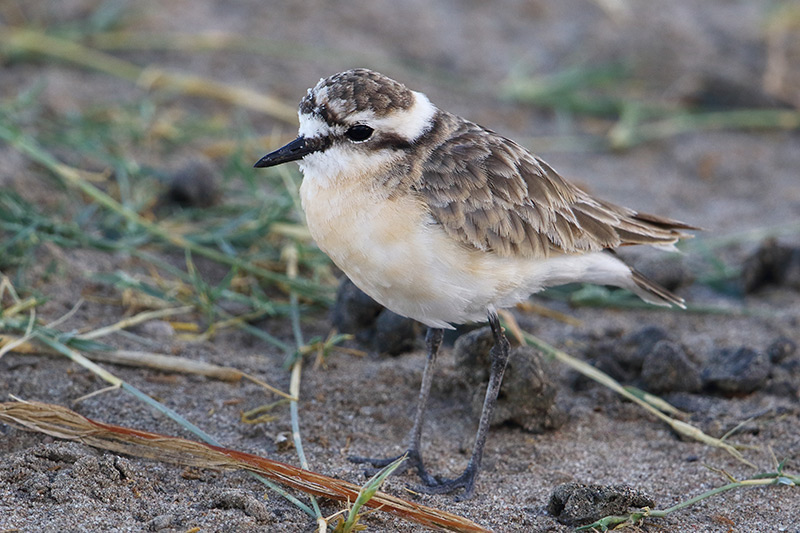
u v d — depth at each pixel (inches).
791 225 590.9
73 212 530.0
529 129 711.1
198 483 340.8
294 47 755.4
